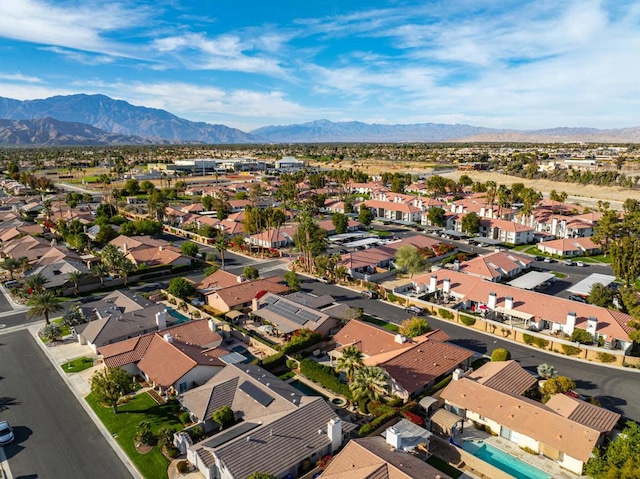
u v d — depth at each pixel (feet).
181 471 135.74
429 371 179.93
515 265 326.65
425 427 157.28
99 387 159.84
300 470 134.72
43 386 184.24
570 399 155.02
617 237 385.70
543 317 231.30
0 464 139.74
